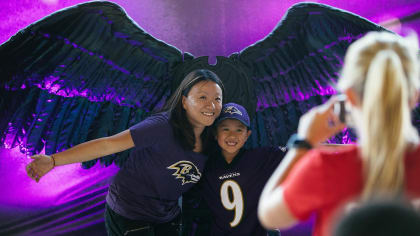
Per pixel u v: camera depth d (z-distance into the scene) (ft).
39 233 13.20
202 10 15.02
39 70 8.27
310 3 8.45
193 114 7.34
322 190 3.05
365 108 2.94
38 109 8.48
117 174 7.84
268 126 9.39
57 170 13.65
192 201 8.34
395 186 2.89
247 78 9.01
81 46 8.43
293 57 8.89
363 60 3.05
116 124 9.05
